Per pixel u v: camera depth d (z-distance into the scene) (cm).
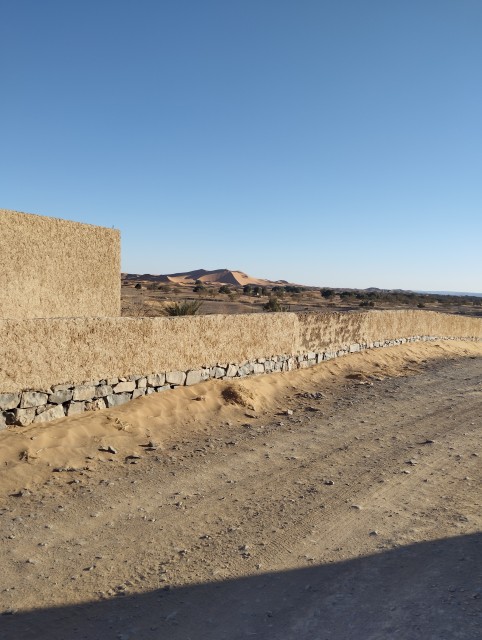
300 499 567
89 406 765
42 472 601
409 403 1023
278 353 1148
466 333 2141
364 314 1462
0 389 658
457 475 640
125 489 580
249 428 834
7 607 373
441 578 401
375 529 496
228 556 447
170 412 830
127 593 392
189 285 8712
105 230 1031
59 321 720
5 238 846
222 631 348
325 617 359
